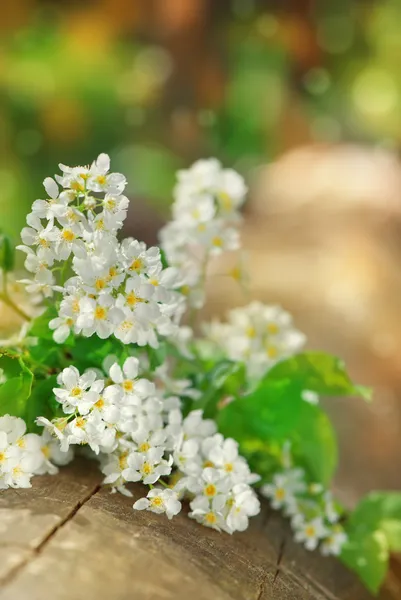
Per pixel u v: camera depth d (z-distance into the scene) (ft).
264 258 6.37
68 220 1.37
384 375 4.26
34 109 9.07
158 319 1.47
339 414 3.70
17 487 1.39
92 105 9.42
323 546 1.66
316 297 5.42
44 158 8.95
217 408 1.63
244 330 1.80
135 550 1.30
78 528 1.31
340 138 11.64
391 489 3.19
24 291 1.62
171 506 1.37
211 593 1.28
